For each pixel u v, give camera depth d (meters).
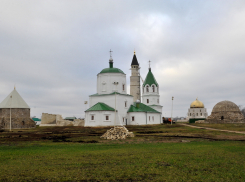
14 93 75.38
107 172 15.46
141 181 13.73
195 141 32.66
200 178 14.21
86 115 69.06
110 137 36.66
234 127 56.97
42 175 14.89
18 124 71.75
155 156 20.61
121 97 72.62
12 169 16.39
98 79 75.75
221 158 19.66
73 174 15.07
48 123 84.50
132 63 111.62
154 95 96.56
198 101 138.75
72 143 31.38
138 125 70.88
